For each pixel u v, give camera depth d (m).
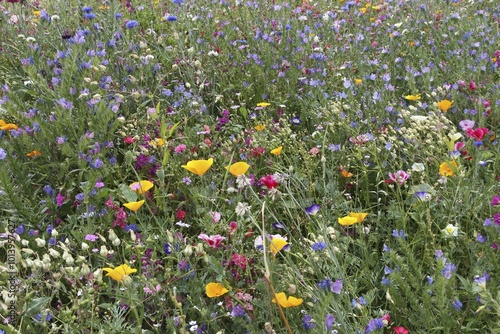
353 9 6.91
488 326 2.29
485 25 5.93
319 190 3.17
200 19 5.98
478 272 2.43
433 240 2.60
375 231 3.05
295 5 7.07
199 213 3.05
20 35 4.87
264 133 3.89
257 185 3.39
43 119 3.68
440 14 6.61
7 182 2.91
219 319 2.44
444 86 4.20
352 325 2.28
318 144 3.77
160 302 2.37
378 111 4.12
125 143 3.76
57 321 2.49
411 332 2.36
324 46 5.71
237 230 2.82
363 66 5.02
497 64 4.75
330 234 2.58
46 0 6.52
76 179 3.37
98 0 6.41
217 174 3.45
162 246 2.79
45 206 3.11
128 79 4.36
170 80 4.85
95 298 2.48
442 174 2.98
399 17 6.88
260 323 2.38
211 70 4.88
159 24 6.13
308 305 2.34
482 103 4.03
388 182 3.28
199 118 4.25
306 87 4.69
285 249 2.50
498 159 3.38
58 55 4.14
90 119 3.61
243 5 6.50
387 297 2.34
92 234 2.79
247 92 4.71
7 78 4.58
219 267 2.41
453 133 3.29
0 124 3.52
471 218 2.97
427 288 2.28
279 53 5.32
